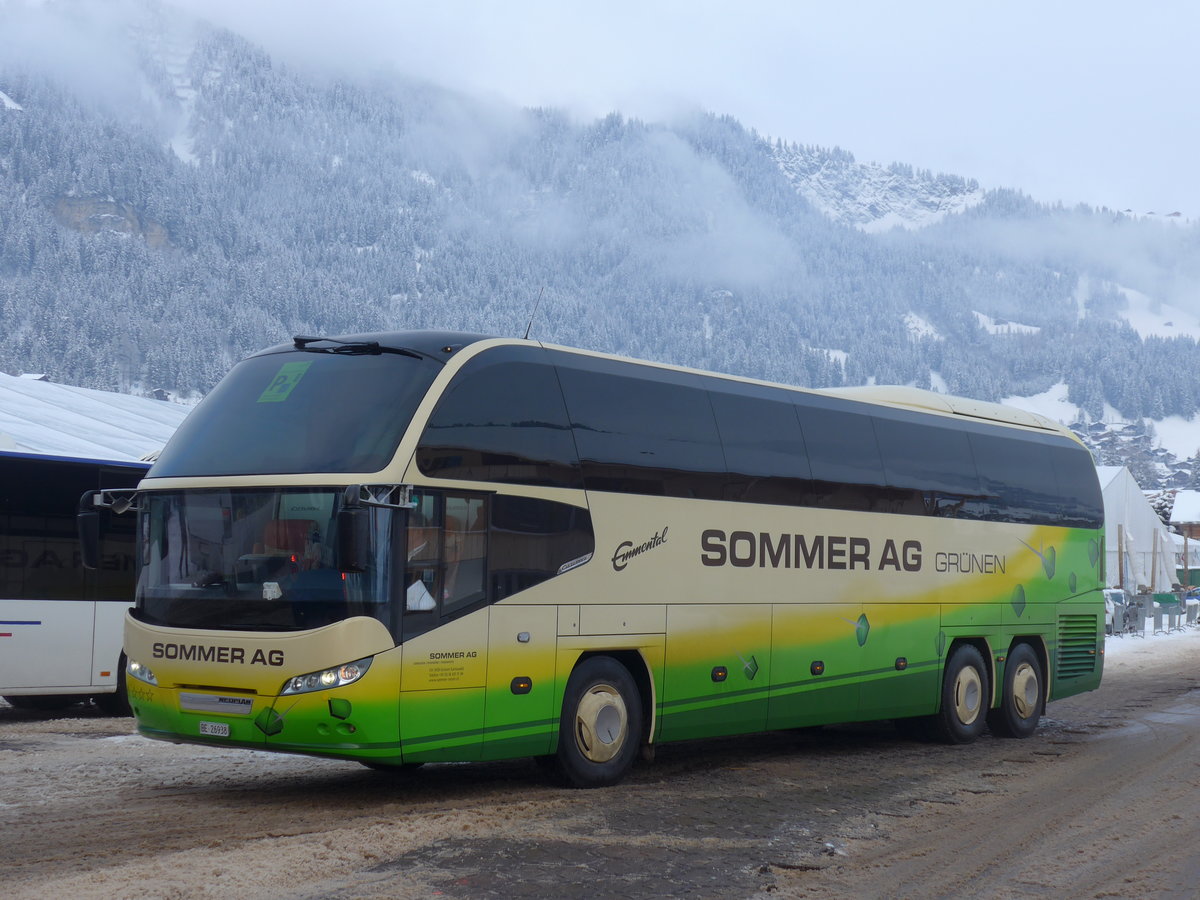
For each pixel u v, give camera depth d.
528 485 10.10
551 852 8.01
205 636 9.23
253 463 9.48
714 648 11.59
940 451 14.89
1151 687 22.41
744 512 12.05
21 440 30.48
